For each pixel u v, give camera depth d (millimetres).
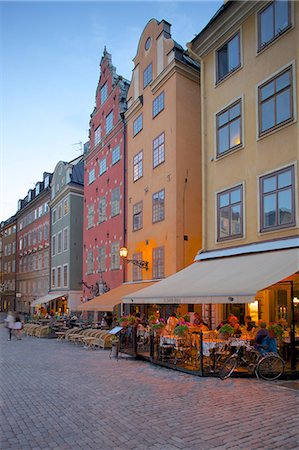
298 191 12617
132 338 15844
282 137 13469
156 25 22547
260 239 13953
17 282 57156
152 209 21891
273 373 10680
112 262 26969
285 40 13633
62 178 40000
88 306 22453
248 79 15180
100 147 30578
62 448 5934
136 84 24766
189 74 20797
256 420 7070
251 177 14633
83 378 11477
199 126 20906
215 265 15039
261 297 15414
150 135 22656
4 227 65250
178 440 6172
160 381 10852
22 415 7730
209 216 16812
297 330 13375
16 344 21953
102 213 29406
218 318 16703
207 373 11359
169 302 13305
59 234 40188
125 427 6867
